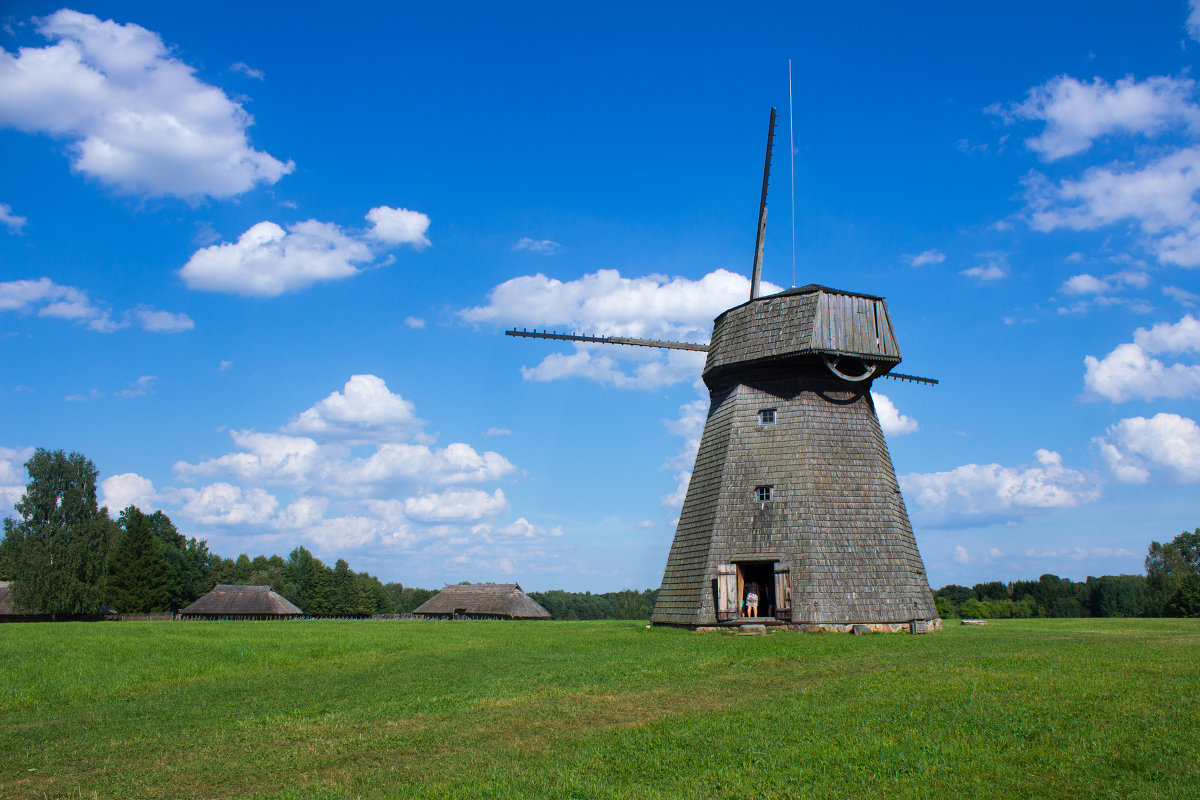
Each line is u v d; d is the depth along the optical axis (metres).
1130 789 10.66
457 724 15.91
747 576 39.19
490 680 20.67
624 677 20.77
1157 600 101.50
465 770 12.93
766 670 21.39
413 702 17.94
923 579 37.66
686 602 37.06
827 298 36.69
